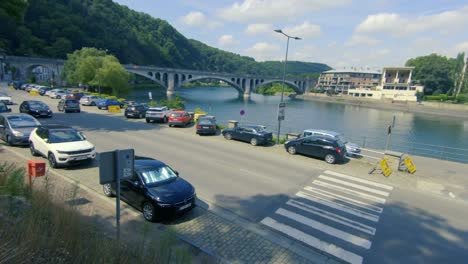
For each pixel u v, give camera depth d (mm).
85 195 9172
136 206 8312
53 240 4621
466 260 6887
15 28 84688
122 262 4641
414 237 7848
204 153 16047
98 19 125688
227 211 8891
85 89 64438
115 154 5672
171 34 196000
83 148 11961
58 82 77500
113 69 56469
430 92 112625
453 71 110625
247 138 19297
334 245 7266
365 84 134000
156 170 8797
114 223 7504
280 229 7934
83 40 106188
